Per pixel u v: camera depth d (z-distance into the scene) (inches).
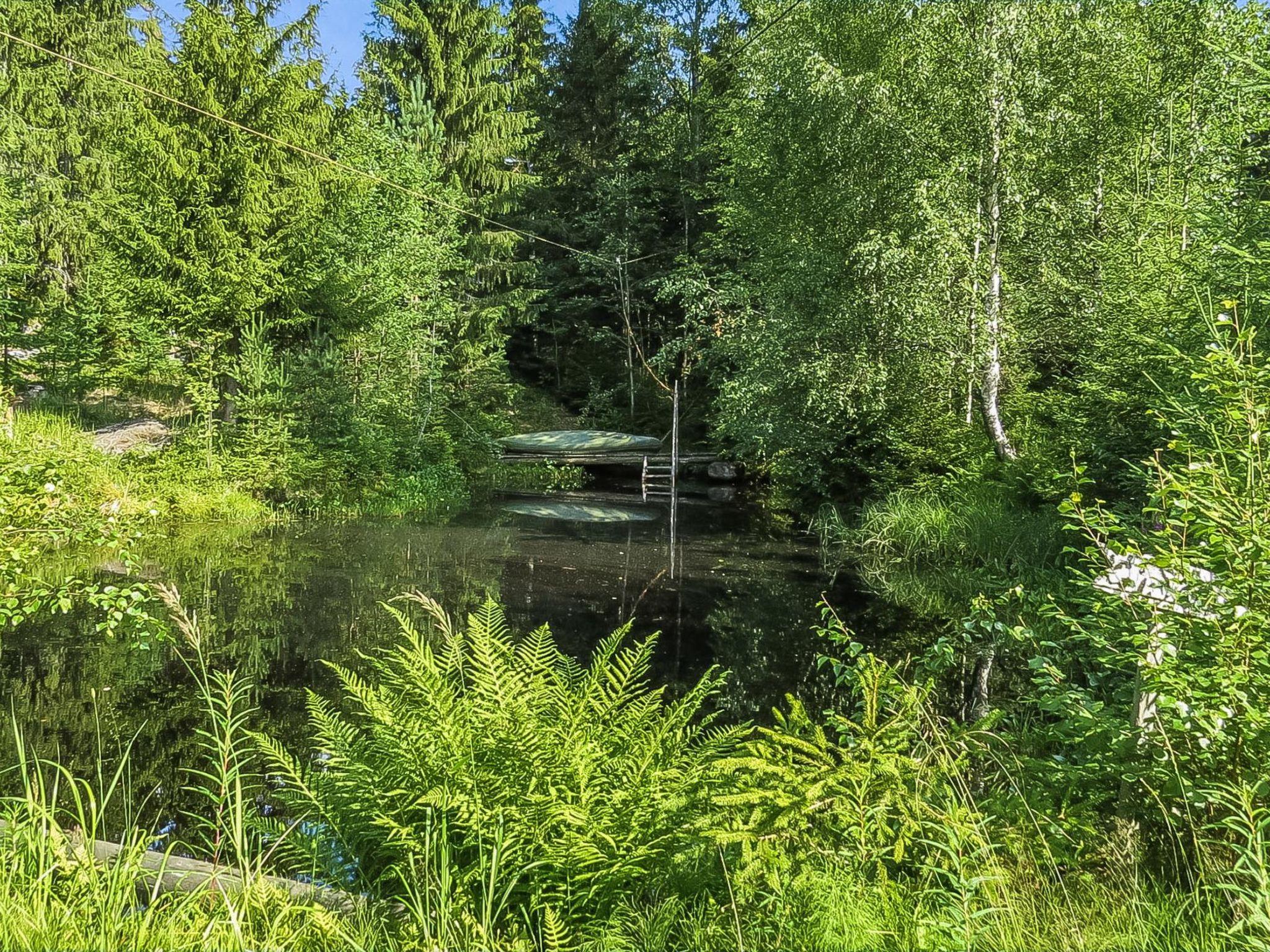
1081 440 410.6
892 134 569.9
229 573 430.9
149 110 626.2
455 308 914.7
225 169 636.1
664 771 130.9
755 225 757.9
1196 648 112.4
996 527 471.8
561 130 1235.2
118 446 648.4
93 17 893.8
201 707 244.7
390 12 1005.2
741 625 350.0
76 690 257.1
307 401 714.8
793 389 617.9
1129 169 576.1
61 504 236.4
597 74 1204.5
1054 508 447.2
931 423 605.6
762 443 653.9
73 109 864.9
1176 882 110.6
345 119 753.6
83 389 787.4
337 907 115.2
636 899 117.2
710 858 123.9
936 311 536.4
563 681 158.6
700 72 1126.4
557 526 649.6
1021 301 561.3
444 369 1023.0
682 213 1165.1
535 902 110.9
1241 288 247.8
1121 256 480.4
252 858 145.3
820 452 638.5
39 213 824.9
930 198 534.0
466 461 877.2
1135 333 369.7
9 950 80.4
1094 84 550.9
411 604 374.3
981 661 283.9
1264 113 323.0
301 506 666.2
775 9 720.3
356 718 233.8
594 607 380.5
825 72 605.3
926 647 309.9
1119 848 115.6
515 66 1171.9
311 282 687.7
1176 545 120.5
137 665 281.4
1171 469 128.0
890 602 390.0
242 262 631.8
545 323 1272.1
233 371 647.8
